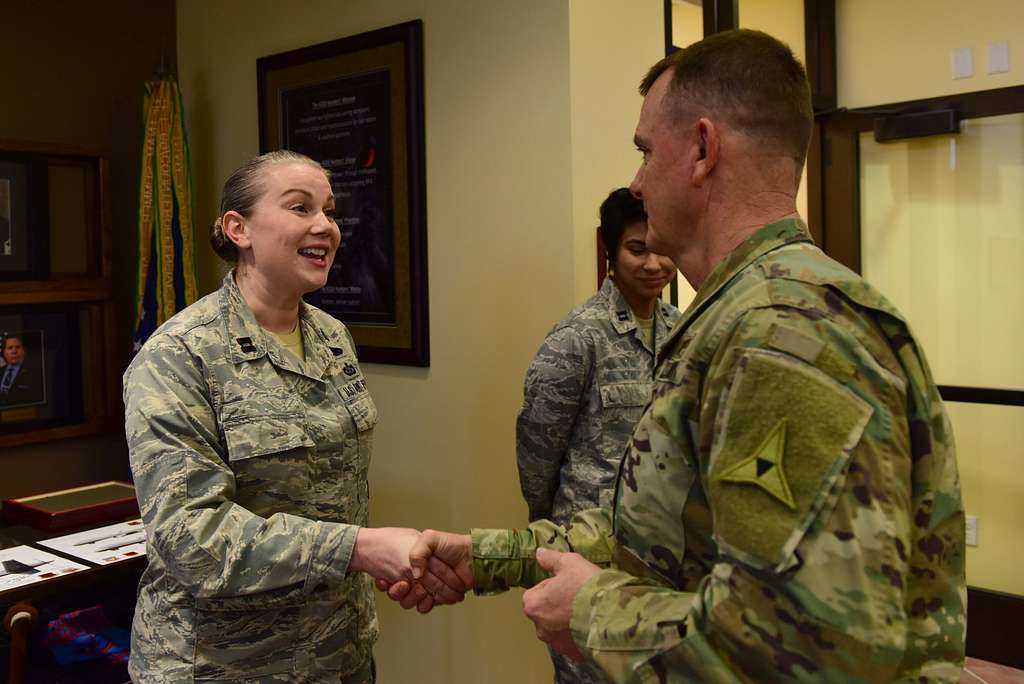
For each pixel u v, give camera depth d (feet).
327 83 9.02
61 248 9.29
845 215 9.07
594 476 6.31
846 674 2.40
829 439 2.52
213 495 4.56
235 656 4.76
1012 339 8.21
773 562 2.47
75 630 7.54
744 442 2.63
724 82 3.20
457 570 4.47
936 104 8.40
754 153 3.18
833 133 9.04
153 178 9.32
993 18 8.04
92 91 9.63
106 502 7.91
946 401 8.59
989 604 8.43
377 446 9.04
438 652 8.61
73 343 9.42
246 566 4.46
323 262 5.28
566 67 7.30
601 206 6.86
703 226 3.32
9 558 6.68
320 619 5.00
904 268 8.77
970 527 8.54
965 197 8.36
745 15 8.57
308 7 9.26
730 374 2.76
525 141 7.60
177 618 4.76
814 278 2.86
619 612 2.91
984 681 8.02
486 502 8.14
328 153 9.09
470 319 8.12
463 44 8.00
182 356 4.79
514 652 8.02
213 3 10.17
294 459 4.94
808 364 2.62
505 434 7.95
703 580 2.79
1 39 8.82
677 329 3.18
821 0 8.86
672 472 2.99
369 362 8.98
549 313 7.53
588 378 6.40
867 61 8.77
